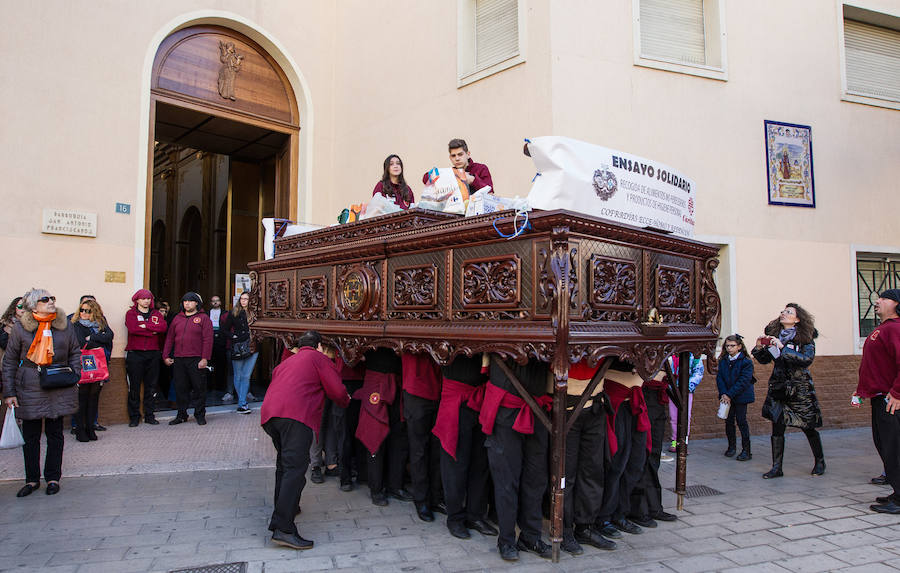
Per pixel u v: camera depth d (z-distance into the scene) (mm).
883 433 4637
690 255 4082
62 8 7320
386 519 4203
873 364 4723
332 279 4578
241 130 9336
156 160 16094
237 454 6059
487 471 3963
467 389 3885
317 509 4422
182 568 3344
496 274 3246
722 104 7547
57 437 4785
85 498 4633
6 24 6973
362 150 9086
